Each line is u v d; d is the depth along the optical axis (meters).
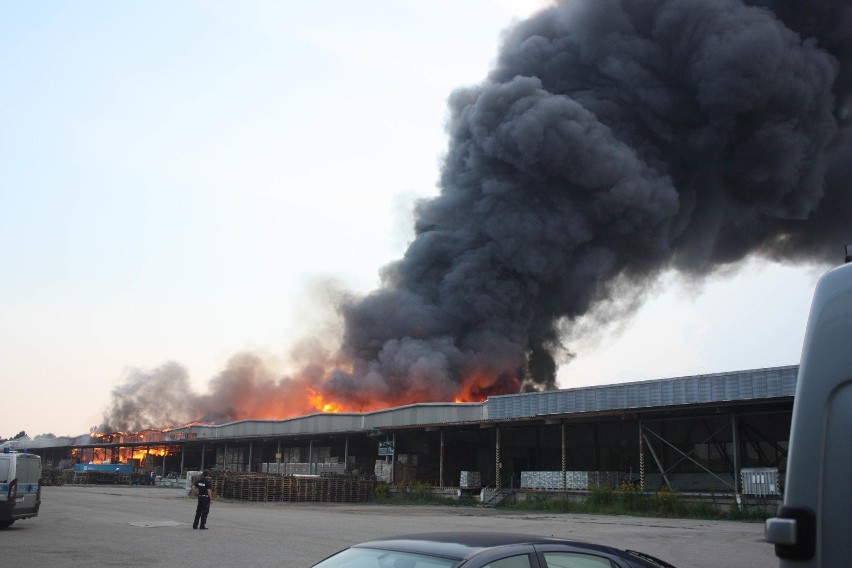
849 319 3.43
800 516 3.36
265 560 15.15
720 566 14.76
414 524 25.61
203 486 22.84
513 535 5.69
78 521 25.28
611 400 37.31
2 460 21.66
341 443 55.88
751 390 31.80
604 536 21.34
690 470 37.00
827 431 3.39
